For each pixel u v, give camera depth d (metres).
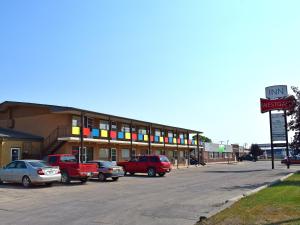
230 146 96.62
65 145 36.97
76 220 11.25
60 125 37.50
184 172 40.38
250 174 34.34
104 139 41.41
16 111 39.81
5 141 32.72
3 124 40.22
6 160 32.62
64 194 18.36
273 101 48.03
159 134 56.84
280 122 55.72
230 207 12.41
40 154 36.03
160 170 33.69
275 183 21.28
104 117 41.78
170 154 60.12
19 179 22.52
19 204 14.85
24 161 22.80
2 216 12.05
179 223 10.79
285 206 11.94
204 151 76.75
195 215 12.08
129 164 35.31
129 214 12.29
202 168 51.59
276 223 9.48
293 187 17.98
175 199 16.11
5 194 18.41
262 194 15.52
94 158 41.53
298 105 26.61
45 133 38.00
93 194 18.30
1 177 23.34
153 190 20.22
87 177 25.41
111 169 27.45
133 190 20.30
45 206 14.20
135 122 47.16
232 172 38.97
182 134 64.31
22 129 39.12
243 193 17.39
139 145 49.84
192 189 20.58
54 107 35.78
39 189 20.98
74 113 37.50
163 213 12.45
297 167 50.84
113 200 15.88
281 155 120.50
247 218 10.27
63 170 25.14
